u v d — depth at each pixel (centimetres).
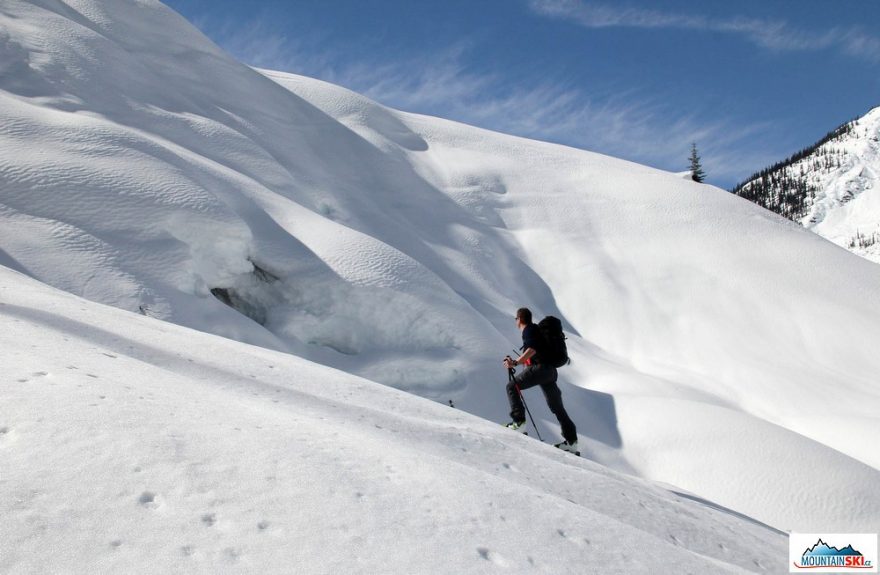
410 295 1429
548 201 2839
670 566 357
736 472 1169
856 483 1122
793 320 2164
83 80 1788
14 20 1934
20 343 408
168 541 241
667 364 2045
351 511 290
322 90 3209
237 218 1332
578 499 520
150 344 539
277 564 243
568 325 2231
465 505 334
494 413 1325
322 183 2272
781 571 539
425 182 2761
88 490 256
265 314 1365
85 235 1111
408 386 1345
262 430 353
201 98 2309
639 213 2750
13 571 209
